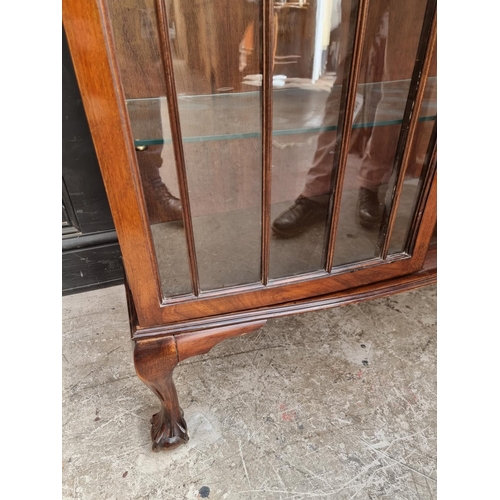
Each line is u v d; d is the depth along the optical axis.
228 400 0.78
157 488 0.63
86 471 0.65
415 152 0.55
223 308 0.55
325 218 0.56
